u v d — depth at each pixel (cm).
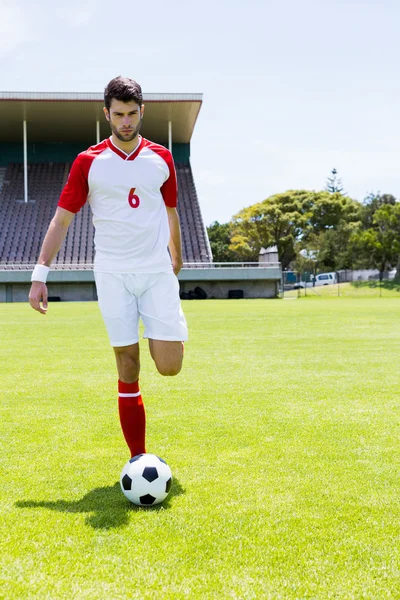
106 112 275
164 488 248
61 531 222
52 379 569
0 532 221
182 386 529
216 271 3045
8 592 179
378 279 4606
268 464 304
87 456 320
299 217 5178
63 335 1021
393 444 340
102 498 257
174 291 288
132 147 279
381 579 187
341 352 772
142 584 184
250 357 725
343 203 5591
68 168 3691
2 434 366
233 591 180
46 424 392
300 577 188
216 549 207
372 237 4428
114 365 659
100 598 176
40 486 273
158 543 212
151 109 3077
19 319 1441
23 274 2875
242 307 2034
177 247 320
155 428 378
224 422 393
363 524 229
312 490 266
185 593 178
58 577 188
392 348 816
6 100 2864
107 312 283
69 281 2892
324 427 380
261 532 221
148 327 286
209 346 845
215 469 296
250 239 5294
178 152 3859
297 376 583
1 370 625
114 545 210
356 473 289
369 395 486
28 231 3241
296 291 4203
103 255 284
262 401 463
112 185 275
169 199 300
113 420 403
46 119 3219
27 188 3288
